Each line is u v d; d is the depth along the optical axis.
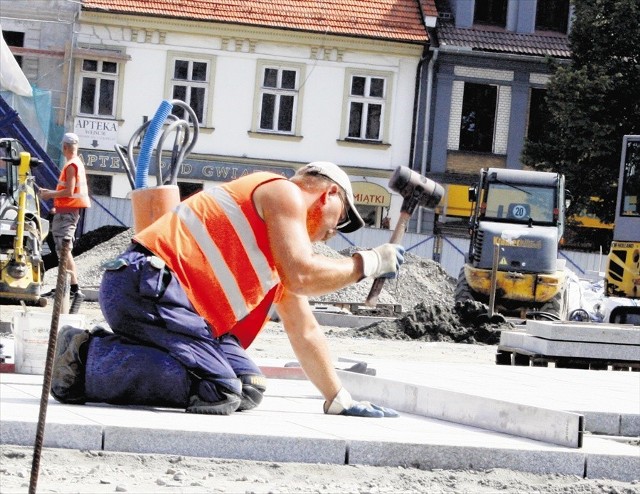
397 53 55.25
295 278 8.80
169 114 11.54
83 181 21.95
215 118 54.34
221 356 9.14
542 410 9.06
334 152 55.28
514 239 32.97
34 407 8.69
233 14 54.16
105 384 9.01
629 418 11.52
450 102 55.66
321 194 9.03
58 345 9.09
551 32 56.78
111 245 36.75
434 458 8.31
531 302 33.03
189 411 9.01
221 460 7.87
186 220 9.03
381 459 8.22
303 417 9.38
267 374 12.60
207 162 54.28
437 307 26.39
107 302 9.05
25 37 50.06
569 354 18.47
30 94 30.53
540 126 56.34
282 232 8.83
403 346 23.11
